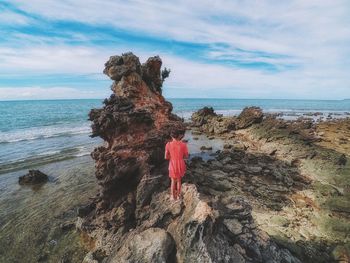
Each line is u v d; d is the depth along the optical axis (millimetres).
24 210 17188
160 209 10898
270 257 9586
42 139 41781
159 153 14625
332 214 14703
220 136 39531
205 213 8594
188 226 8641
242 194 17234
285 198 16797
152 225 10070
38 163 27438
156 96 17875
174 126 15539
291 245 11922
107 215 13367
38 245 13555
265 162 24234
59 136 44531
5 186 21375
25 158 29719
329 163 21984
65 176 23484
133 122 14266
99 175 13562
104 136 14469
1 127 57062
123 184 13781
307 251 11633
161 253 8625
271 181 19719
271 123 36625
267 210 15227
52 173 24344
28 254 12930
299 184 18828
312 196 16938
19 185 21547
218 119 44781
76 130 51938
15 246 13508
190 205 9703
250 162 24219
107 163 13273
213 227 8680
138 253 8859
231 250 8758
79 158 29344
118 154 13523
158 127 15070
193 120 52406
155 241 8938
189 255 8344
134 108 14828
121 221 12680
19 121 68938
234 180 19562
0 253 13008
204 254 8055
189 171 19250
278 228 13359
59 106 152500
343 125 42375
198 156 26625
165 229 9953
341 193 17156
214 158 26578
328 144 28859
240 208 10859
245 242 9586
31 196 19391
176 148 10773
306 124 41750
